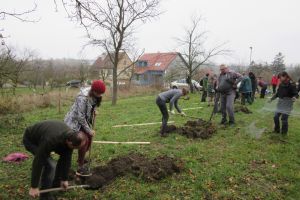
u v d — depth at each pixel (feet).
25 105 65.00
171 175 22.82
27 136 17.63
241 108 51.03
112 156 27.30
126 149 29.37
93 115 22.62
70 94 85.20
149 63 196.75
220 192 20.70
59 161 17.66
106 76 132.87
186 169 23.93
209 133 34.91
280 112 35.24
